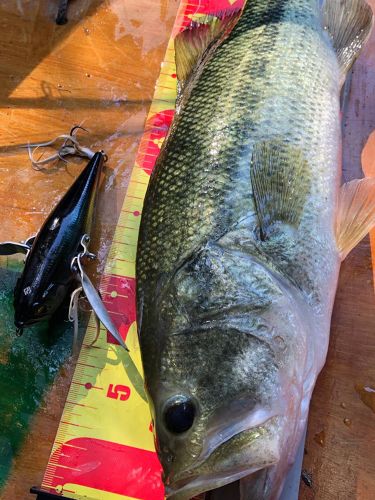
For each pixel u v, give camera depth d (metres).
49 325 0.25
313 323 0.21
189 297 0.19
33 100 0.29
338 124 0.24
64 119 0.29
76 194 0.25
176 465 0.18
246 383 0.18
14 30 0.31
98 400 0.23
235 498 0.20
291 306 0.20
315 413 0.23
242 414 0.18
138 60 0.30
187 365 0.18
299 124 0.23
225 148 0.21
